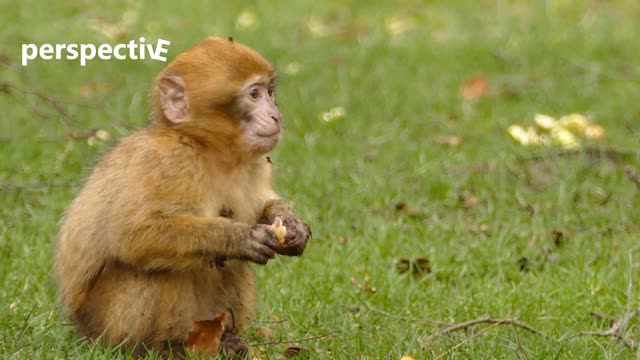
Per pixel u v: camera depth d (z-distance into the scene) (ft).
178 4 97.19
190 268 36.68
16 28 87.66
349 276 48.80
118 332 37.50
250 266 40.16
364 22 95.09
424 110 73.10
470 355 39.37
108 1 97.25
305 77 78.64
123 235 36.45
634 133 69.10
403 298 46.73
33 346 39.14
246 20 93.71
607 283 48.01
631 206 58.29
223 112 37.58
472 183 61.00
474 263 50.96
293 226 38.73
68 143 62.69
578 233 55.11
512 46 86.99
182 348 38.14
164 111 37.76
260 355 40.19
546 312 45.50
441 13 98.17
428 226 55.31
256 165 39.11
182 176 36.88
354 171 62.23
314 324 43.57
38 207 56.24
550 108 73.15
